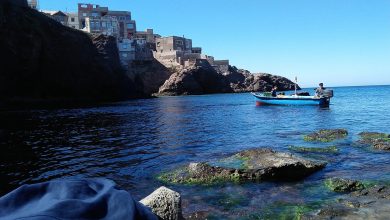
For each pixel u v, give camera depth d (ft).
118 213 8.54
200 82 410.11
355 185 34.60
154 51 470.39
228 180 38.34
